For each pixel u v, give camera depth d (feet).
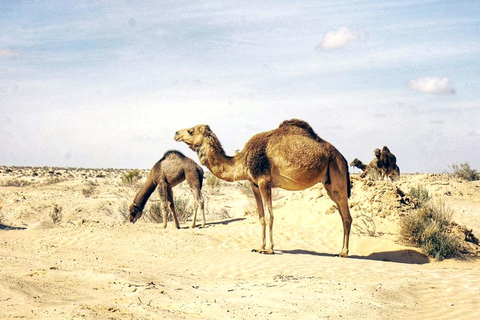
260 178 42.16
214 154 43.45
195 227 56.90
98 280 28.55
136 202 58.03
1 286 24.80
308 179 41.70
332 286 28.78
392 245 46.34
